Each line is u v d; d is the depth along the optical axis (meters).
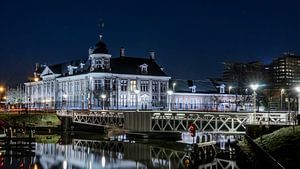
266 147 49.03
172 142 75.12
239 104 123.00
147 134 80.00
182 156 58.88
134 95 126.25
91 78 120.81
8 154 61.31
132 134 83.56
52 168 50.97
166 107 122.12
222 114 63.62
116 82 123.12
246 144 58.66
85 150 66.62
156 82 131.62
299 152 43.34
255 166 45.31
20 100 181.75
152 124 73.12
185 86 141.62
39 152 64.12
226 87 150.00
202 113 65.38
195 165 51.56
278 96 137.12
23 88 183.88
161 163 53.28
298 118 59.22
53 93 142.38
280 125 58.22
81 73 127.12
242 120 63.16
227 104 134.25
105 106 117.31
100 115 91.06
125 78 125.00
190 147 66.56
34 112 106.50
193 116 66.75
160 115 71.62
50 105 136.75
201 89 144.00
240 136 69.31
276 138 51.06
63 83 136.50
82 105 123.25
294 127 52.59
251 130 59.31
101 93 119.69
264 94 144.12
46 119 104.00
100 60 121.88
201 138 73.56
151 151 64.25
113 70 123.88
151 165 52.06
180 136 80.69
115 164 53.12
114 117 86.19
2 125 91.00
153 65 135.00
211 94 143.12
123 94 124.12
